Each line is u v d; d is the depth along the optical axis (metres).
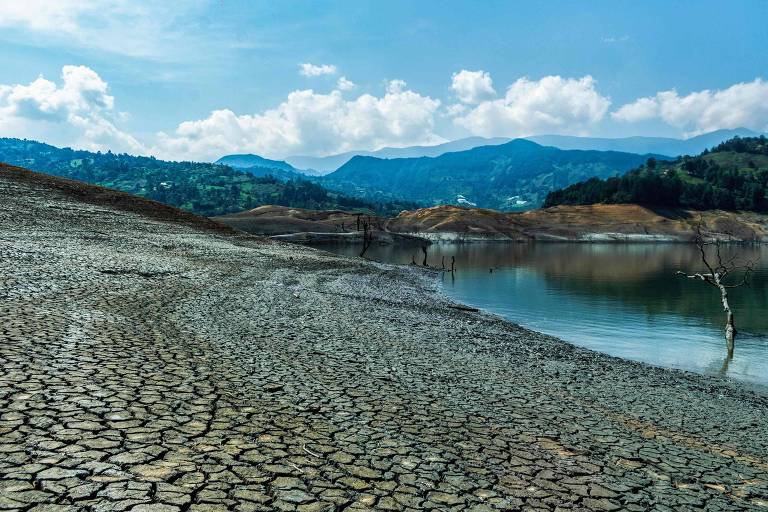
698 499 9.77
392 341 22.73
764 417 18.42
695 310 50.56
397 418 12.02
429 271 86.88
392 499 7.98
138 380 11.90
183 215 88.00
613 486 9.75
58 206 68.44
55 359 12.53
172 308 22.97
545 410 14.81
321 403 12.34
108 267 34.25
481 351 23.59
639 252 167.25
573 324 41.25
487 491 8.76
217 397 11.55
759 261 128.38
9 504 6.29
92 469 7.43
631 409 16.73
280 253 71.88
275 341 19.05
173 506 6.75
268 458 8.73
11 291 20.88
